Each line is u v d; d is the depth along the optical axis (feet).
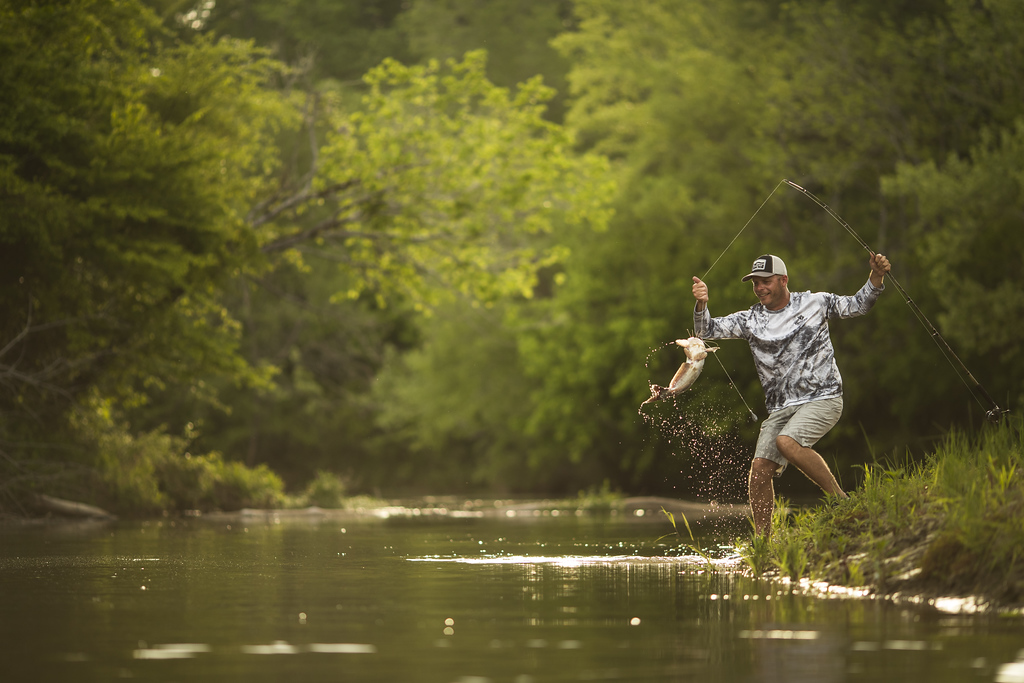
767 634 40.52
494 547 89.92
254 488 196.44
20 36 143.02
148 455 178.19
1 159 133.69
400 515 170.71
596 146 340.80
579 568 69.00
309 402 390.63
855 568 55.31
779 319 67.92
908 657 35.58
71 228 140.56
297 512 183.21
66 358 163.22
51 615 46.55
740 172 303.27
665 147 321.73
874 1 271.49
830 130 267.80
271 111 215.31
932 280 213.66
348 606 49.47
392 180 223.92
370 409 406.82
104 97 150.61
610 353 304.09
